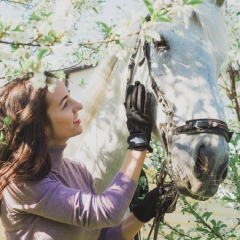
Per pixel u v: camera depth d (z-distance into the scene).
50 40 1.46
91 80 2.28
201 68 1.92
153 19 1.54
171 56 1.97
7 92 1.83
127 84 2.12
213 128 1.80
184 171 1.80
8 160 1.77
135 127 1.92
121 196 1.74
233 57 2.42
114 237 2.06
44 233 1.75
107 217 1.70
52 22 1.46
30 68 1.37
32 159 1.71
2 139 1.69
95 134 2.23
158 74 1.98
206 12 2.01
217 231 2.81
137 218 2.06
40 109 1.77
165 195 2.05
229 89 3.67
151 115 2.02
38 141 1.73
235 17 2.20
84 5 1.83
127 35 1.58
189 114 1.85
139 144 1.85
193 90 1.89
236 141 2.74
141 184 2.30
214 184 1.79
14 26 1.43
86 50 2.33
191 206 2.90
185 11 1.58
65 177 1.87
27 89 1.80
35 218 1.76
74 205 1.70
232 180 2.76
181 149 1.81
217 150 1.76
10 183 1.73
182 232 3.13
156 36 1.52
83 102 2.28
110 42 1.65
